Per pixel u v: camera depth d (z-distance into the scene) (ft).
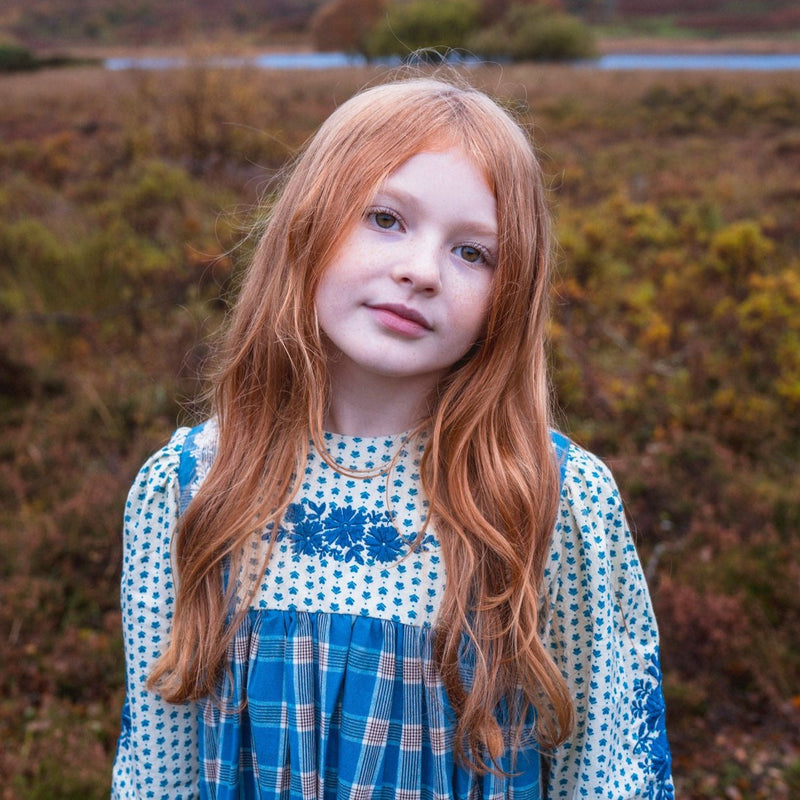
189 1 74.54
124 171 28.50
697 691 8.98
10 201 24.03
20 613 9.77
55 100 46.37
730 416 13.91
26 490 12.15
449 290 3.30
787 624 9.70
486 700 3.50
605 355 16.08
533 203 3.52
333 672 3.57
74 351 16.15
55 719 8.55
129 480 11.76
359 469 3.72
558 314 16.35
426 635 3.57
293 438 3.70
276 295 3.65
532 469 3.58
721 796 8.12
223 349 4.22
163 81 36.14
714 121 48.39
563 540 3.72
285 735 3.63
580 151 39.32
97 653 9.39
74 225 21.74
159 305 17.06
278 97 43.45
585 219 22.88
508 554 3.52
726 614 9.52
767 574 10.45
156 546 3.96
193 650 3.72
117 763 4.17
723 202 27.68
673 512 11.82
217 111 29.91
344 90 50.39
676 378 14.97
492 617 3.58
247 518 3.67
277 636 3.65
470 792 3.68
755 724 8.87
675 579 10.41
